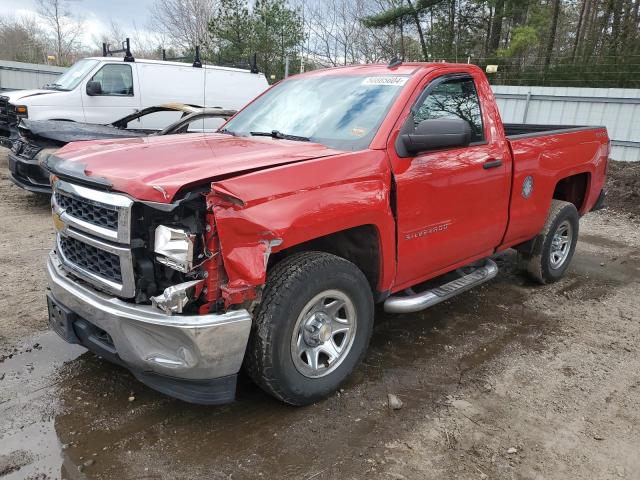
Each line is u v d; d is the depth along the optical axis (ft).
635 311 16.31
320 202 9.70
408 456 9.34
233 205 8.65
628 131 43.34
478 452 9.52
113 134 23.79
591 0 78.69
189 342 8.63
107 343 9.69
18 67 57.88
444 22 79.51
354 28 98.32
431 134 10.98
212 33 73.56
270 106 14.24
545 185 16.10
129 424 9.96
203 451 9.30
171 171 9.07
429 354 13.07
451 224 12.89
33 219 23.99
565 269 18.69
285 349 9.66
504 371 12.37
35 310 14.48
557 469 9.16
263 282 8.96
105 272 9.43
